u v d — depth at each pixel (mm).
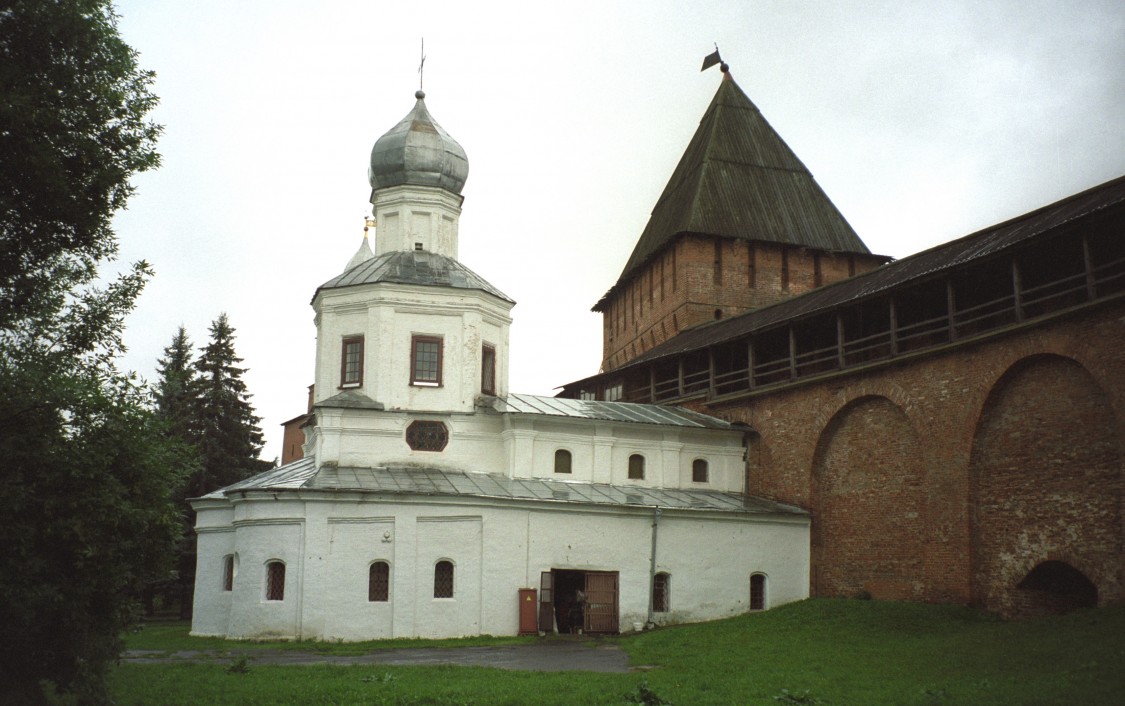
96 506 16781
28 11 17812
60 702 17609
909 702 18688
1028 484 30438
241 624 32906
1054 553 29438
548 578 35062
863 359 38969
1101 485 28219
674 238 59500
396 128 41656
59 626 17047
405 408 37156
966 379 32469
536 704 18500
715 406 44219
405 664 24953
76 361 18578
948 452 32969
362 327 37906
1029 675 20594
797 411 40000
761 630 31266
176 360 54938
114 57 19094
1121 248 29859
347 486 33812
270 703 18672
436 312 38125
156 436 18328
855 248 61688
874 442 36719
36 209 18359
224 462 52719
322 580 32469
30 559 16281
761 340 43000
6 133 17172
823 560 38656
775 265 60031
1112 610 25922
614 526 36406
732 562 37844
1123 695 17781
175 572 18922
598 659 26891
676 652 27547
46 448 16750
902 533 35125
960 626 29344
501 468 38188
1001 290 33625
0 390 16766
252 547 33156
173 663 25156
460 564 33906
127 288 19422
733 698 19391
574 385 58562
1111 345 27656
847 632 29859
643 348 64875
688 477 41281
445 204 41469
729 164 62688
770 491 41156
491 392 39312
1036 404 30422
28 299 18719
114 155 19203
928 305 36500
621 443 40219
